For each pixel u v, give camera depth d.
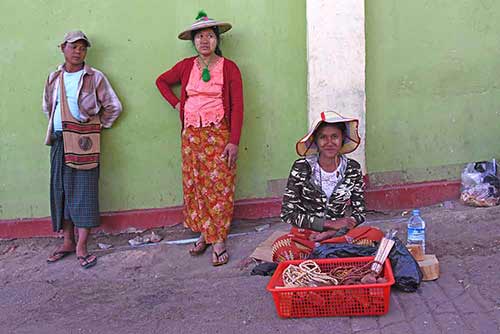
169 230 5.44
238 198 5.46
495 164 5.41
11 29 5.20
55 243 5.38
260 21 5.23
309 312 3.63
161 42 5.24
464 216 4.94
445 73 5.43
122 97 5.30
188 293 4.24
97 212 4.98
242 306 3.91
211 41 4.75
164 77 5.05
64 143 4.86
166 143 5.41
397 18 5.30
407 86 5.40
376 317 3.56
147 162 5.43
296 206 4.21
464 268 4.09
